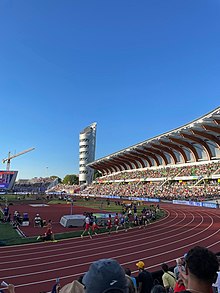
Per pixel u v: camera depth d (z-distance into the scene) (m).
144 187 85.06
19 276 13.55
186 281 2.52
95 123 156.50
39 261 16.16
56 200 77.94
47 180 167.75
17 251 18.59
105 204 63.59
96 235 24.92
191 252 2.46
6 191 107.81
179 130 72.19
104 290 2.07
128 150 99.31
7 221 33.44
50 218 37.97
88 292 2.13
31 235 24.38
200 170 72.12
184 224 31.61
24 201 72.31
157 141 85.50
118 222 27.47
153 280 8.09
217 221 33.38
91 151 151.88
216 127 63.75
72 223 29.59
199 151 79.50
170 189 72.88
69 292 3.16
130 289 3.59
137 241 22.23
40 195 97.75
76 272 14.24
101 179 126.94
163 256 17.47
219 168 66.00
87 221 24.92
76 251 18.72
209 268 2.29
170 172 84.31
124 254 17.94
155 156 97.94
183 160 85.44
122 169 124.19
